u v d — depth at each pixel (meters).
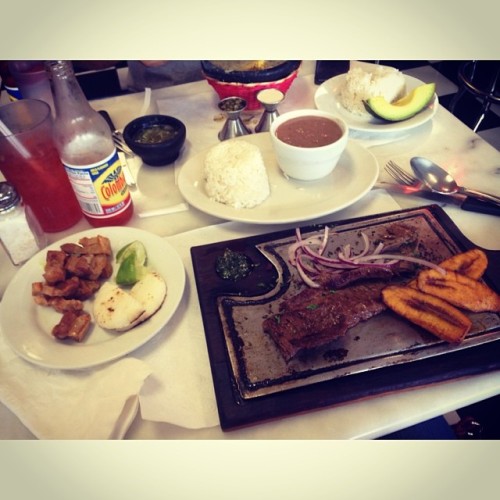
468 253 0.89
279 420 0.72
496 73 1.79
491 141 2.30
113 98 1.53
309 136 1.11
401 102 1.35
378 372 0.73
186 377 0.78
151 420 0.73
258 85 1.31
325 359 0.75
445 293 0.81
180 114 1.43
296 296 0.84
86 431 0.69
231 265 0.91
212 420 0.73
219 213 1.03
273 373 0.74
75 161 0.94
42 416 0.72
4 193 0.90
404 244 0.94
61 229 1.06
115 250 0.96
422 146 1.27
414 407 0.72
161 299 0.84
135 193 1.16
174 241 1.02
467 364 0.73
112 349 0.77
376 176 1.09
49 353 0.78
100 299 0.84
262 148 1.24
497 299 0.80
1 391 0.75
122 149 1.27
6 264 0.99
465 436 1.26
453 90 2.57
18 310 0.84
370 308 0.80
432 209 1.01
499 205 1.04
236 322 0.81
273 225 1.06
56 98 0.93
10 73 1.31
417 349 0.75
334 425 0.71
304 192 1.11
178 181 1.11
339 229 0.98
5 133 0.90
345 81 1.44
